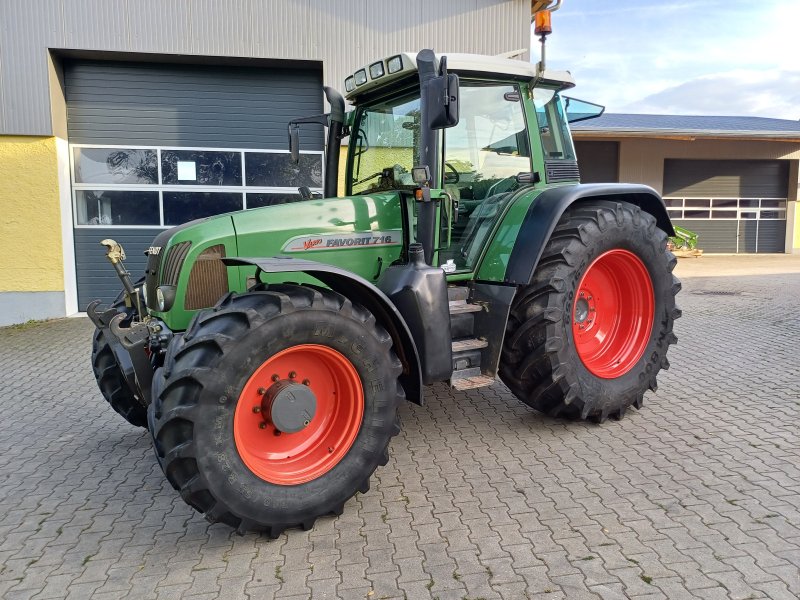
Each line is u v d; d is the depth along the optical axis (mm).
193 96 9648
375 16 9328
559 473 3551
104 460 4047
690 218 18875
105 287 9766
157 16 8922
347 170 4637
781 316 8516
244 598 2494
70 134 9445
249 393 2877
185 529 3100
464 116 4004
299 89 9852
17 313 9250
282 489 2881
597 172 18141
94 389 5797
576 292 3990
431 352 3496
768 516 2973
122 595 2545
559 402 4066
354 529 3004
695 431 4141
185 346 2766
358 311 3084
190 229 3535
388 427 3156
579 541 2809
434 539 2883
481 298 3975
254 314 2770
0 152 8930
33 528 3145
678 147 18094
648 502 3158
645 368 4383
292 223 3658
